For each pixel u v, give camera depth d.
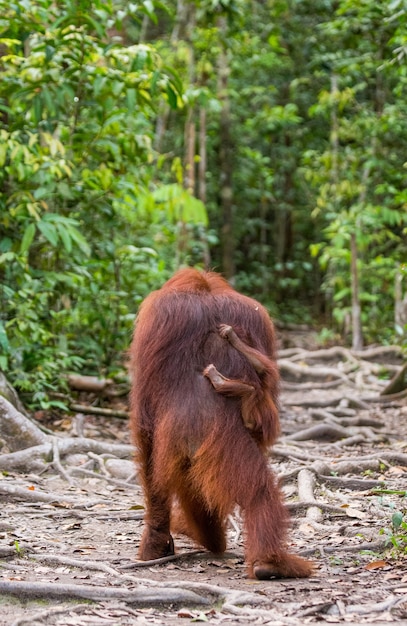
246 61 17.80
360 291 15.45
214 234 19.20
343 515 5.68
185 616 3.80
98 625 3.66
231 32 14.23
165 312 4.41
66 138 9.05
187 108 16.94
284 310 20.27
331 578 4.33
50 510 5.82
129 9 8.58
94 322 9.89
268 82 19.25
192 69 14.69
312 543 5.07
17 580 4.27
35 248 8.95
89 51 8.42
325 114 15.31
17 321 8.05
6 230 8.38
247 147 19.47
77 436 7.86
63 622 3.69
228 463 4.19
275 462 7.33
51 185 8.23
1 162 7.70
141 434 4.50
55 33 8.35
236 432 4.23
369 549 4.89
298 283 20.05
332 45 16.34
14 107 8.71
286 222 21.94
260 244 21.83
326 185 14.84
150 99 9.03
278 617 3.69
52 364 8.34
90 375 9.79
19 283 8.26
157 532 4.69
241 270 21.55
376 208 13.76
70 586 4.06
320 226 19.95
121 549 4.97
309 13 18.34
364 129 14.51
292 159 19.62
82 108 9.34
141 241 12.45
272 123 17.75
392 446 8.16
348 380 11.95
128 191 9.49
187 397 4.29
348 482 6.56
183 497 4.66
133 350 4.58
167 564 4.66
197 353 4.34
